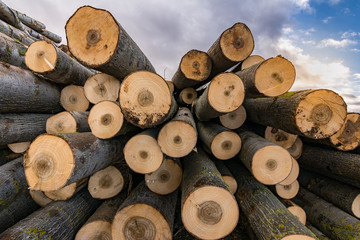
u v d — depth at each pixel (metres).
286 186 2.85
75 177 1.72
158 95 2.03
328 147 3.10
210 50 3.75
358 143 2.65
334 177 3.01
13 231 1.79
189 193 1.82
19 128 2.77
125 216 1.90
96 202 2.61
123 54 2.28
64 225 2.06
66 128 2.91
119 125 2.30
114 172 2.49
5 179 2.37
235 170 3.22
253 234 2.40
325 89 2.04
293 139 3.11
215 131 2.92
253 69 2.67
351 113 2.66
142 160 2.21
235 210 1.77
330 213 2.73
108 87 3.06
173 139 2.18
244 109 3.34
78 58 2.14
